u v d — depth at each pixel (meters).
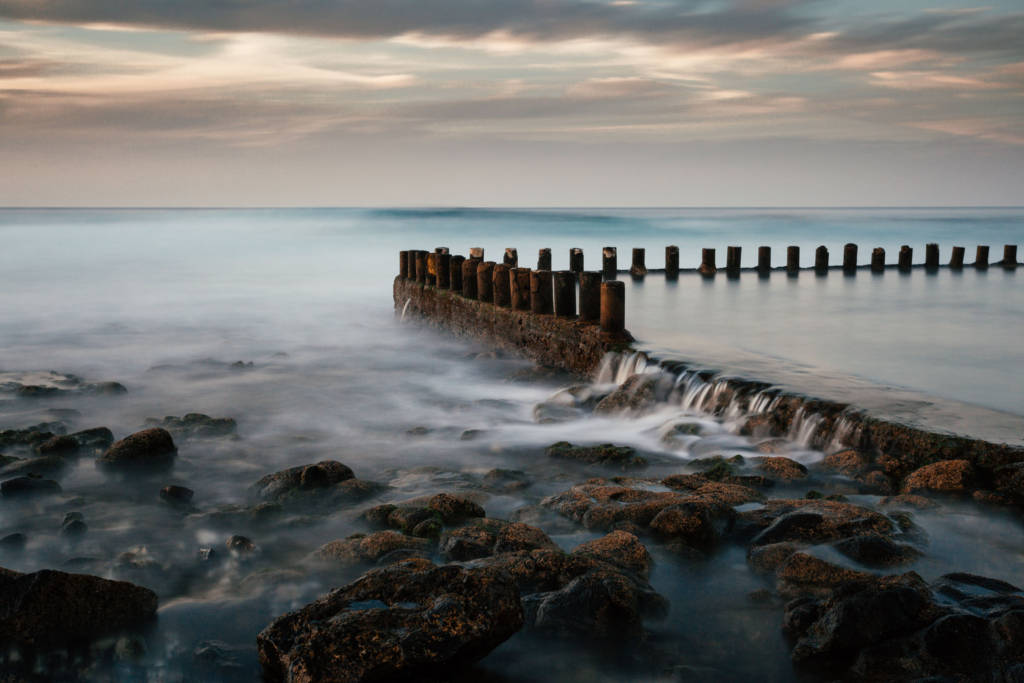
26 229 67.50
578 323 11.51
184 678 4.15
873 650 3.94
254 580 5.22
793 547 5.15
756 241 46.06
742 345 10.80
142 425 10.02
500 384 12.12
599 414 9.61
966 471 6.11
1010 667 3.55
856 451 6.94
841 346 10.83
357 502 6.74
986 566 4.98
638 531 5.66
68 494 7.18
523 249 43.53
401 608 3.96
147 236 56.47
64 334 17.73
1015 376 9.02
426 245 46.88
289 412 10.88
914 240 45.94
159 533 6.26
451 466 8.23
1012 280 20.42
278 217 97.25
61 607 4.38
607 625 4.36
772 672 4.07
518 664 4.18
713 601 4.78
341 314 21.11
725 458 7.34
